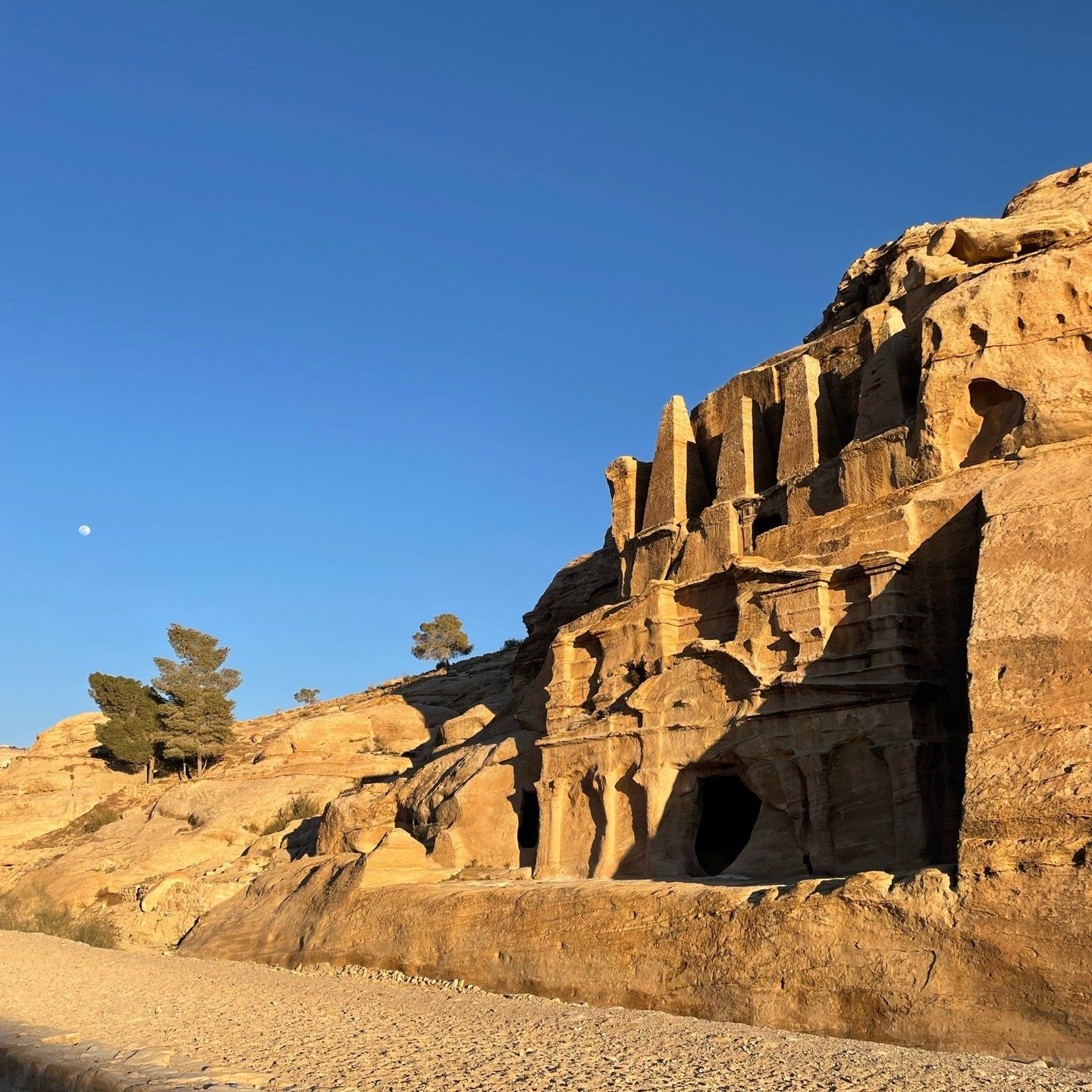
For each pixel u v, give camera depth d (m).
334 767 52.75
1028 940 13.74
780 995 15.94
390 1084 12.15
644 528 33.50
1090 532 17.11
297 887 31.80
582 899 20.64
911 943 14.84
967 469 22.05
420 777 35.44
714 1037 14.55
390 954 24.89
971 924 14.36
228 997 21.12
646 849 24.34
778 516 28.12
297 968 27.72
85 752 67.94
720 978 16.94
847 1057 13.07
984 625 17.11
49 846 57.62
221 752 66.06
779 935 16.44
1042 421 21.47
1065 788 14.45
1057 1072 12.22
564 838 27.12
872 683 20.62
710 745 23.66
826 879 17.05
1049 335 22.41
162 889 40.50
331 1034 16.06
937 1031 14.05
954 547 21.02
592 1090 11.52
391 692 61.94
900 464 23.92
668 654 27.06
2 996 22.06
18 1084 14.27
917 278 27.61
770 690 22.56
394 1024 16.88
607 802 25.80
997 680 16.42
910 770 19.69
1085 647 15.75
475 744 37.12
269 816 47.69
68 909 42.03
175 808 52.44
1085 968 13.12
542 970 20.44
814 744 21.36
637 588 32.62
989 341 22.89
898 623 20.72
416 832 33.09
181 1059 13.89
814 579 22.64
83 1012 19.48
